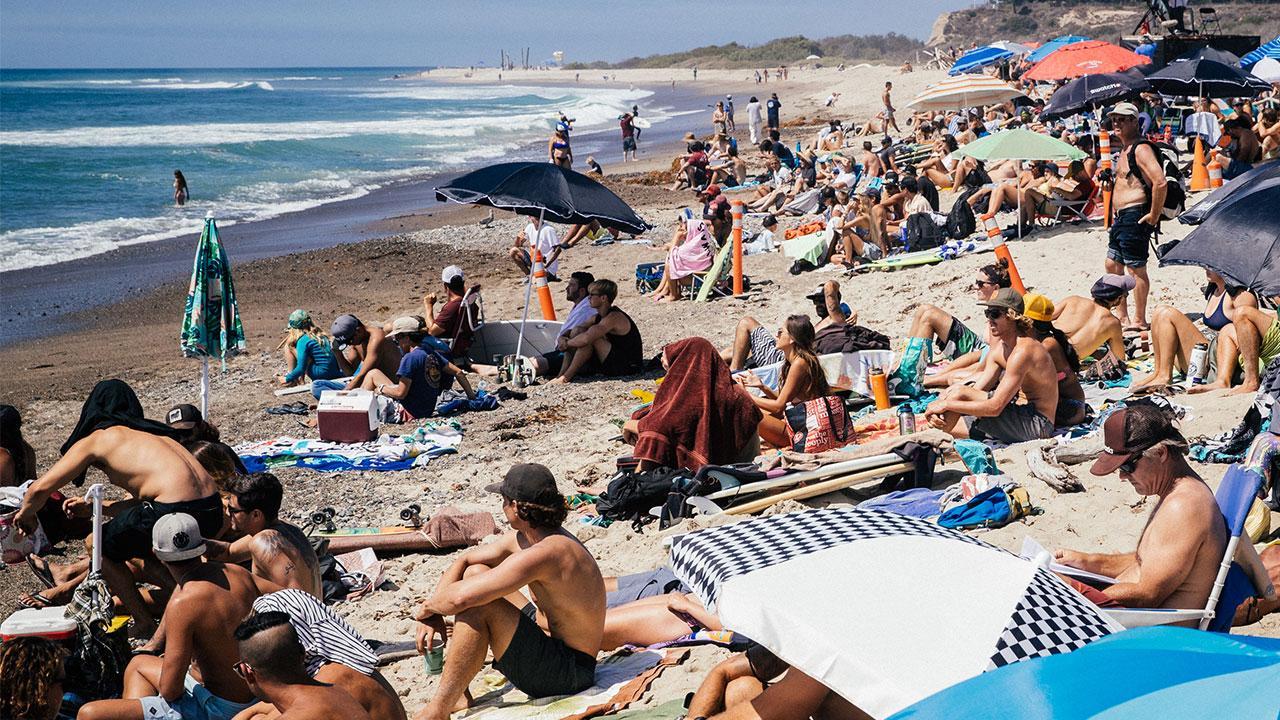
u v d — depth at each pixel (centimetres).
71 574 729
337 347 1287
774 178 2819
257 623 413
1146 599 461
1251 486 457
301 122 7275
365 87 17075
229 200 3425
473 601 492
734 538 429
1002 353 860
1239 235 641
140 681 533
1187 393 885
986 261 1552
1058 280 1402
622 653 578
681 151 4603
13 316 1862
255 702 519
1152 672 287
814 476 769
